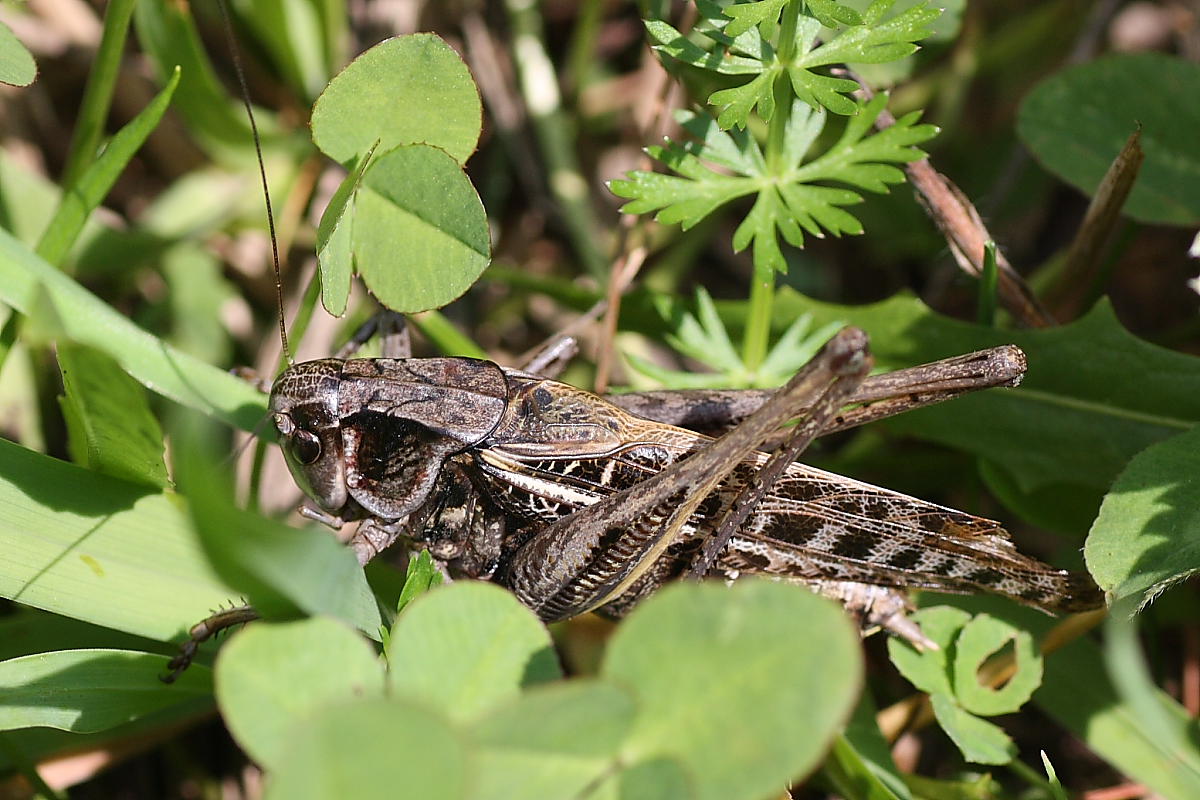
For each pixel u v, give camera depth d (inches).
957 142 11.7
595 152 11.8
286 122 11.5
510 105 11.7
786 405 9.9
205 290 11.2
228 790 10.5
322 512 10.2
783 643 8.5
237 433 10.7
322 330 10.9
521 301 11.5
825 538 10.2
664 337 10.7
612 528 10.0
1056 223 11.7
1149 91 10.9
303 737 7.7
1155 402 10.4
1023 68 11.7
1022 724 10.8
